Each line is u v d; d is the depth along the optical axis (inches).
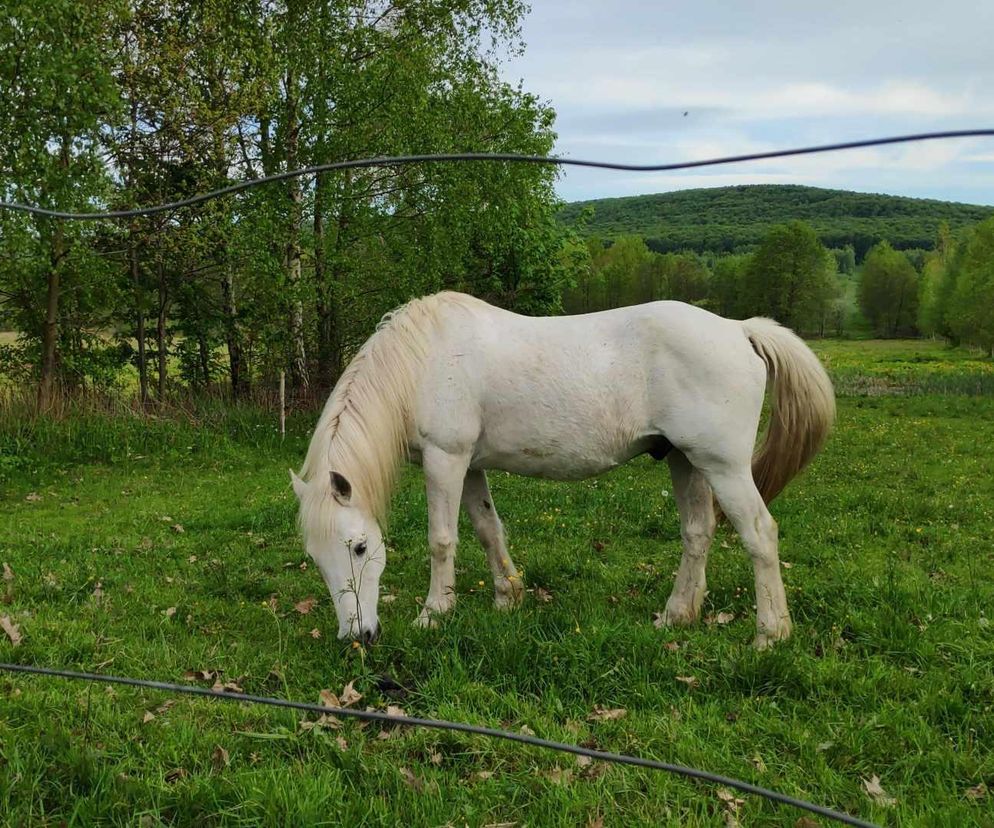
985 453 433.4
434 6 531.8
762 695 137.9
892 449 446.6
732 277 2247.8
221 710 131.0
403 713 133.0
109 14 413.7
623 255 2322.8
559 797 106.0
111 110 412.2
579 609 177.9
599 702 137.4
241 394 531.2
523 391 170.7
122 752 116.5
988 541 247.3
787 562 223.8
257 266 455.8
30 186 369.1
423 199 518.0
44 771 109.9
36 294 462.0
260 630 174.9
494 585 193.2
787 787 109.1
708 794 109.7
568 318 177.9
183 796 104.6
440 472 175.9
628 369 167.5
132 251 486.3
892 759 118.5
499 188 526.3
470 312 179.2
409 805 104.7
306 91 489.1
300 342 514.9
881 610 171.0
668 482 348.2
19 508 314.0
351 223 517.7
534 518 275.3
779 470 178.4
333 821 100.5
